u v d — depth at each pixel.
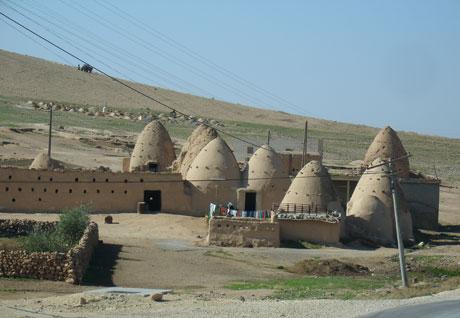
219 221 48.66
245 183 55.34
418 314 28.31
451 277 43.19
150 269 39.22
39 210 52.72
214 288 35.47
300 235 50.47
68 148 86.56
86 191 53.75
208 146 56.03
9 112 114.94
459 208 77.88
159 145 60.34
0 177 52.03
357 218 53.75
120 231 49.50
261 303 30.33
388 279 41.28
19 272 34.06
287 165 63.91
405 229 54.84
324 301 31.14
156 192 55.44
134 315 27.17
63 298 30.14
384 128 63.38
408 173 63.16
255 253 46.50
